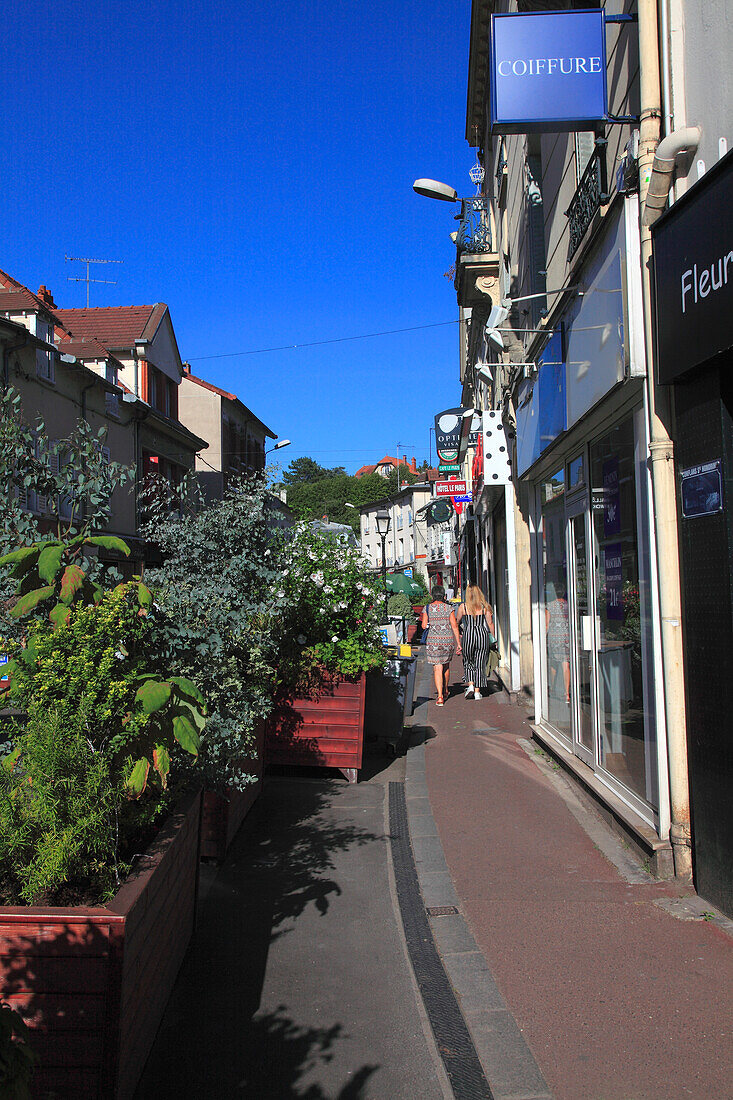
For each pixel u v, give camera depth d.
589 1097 2.84
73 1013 2.54
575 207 7.10
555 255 8.68
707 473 4.29
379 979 3.78
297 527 7.85
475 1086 2.93
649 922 4.22
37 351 19.33
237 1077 3.00
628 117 5.31
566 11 5.68
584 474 7.11
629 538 5.74
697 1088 2.85
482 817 6.38
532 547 9.98
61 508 4.01
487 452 12.80
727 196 3.88
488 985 3.68
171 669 3.98
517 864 5.26
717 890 4.28
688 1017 3.29
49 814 2.77
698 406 4.38
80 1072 2.52
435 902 4.70
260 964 3.92
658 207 4.77
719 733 4.21
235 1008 3.51
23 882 2.83
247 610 5.55
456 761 8.51
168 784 3.80
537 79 5.71
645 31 4.94
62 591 3.09
